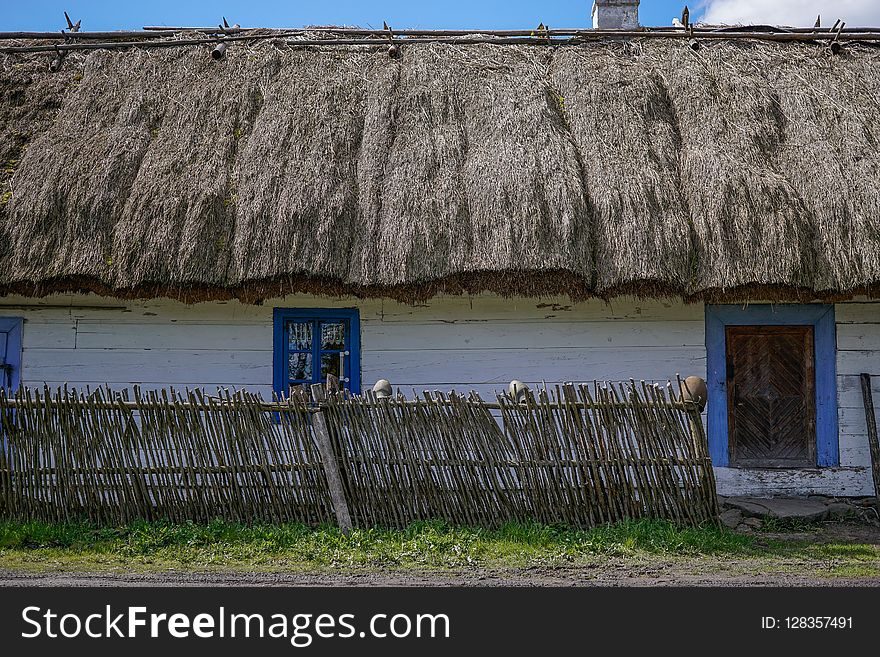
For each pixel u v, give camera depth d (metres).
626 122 8.42
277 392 8.27
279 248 7.49
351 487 6.77
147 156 8.29
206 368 8.28
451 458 6.77
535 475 6.74
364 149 8.33
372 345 8.34
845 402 8.23
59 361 8.27
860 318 8.29
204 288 7.59
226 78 9.16
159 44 9.83
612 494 6.72
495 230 7.55
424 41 9.81
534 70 9.14
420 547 6.24
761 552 6.40
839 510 7.71
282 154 8.16
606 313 8.30
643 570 5.83
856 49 9.48
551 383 8.26
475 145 8.32
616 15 11.06
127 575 5.66
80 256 7.56
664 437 6.71
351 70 9.23
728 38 9.73
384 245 7.57
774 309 8.30
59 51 9.86
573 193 7.68
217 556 6.11
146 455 6.82
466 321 8.33
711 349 8.30
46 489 6.82
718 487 8.12
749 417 8.34
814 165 8.02
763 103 8.66
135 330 8.30
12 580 5.48
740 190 7.70
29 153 8.42
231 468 6.79
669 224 7.56
